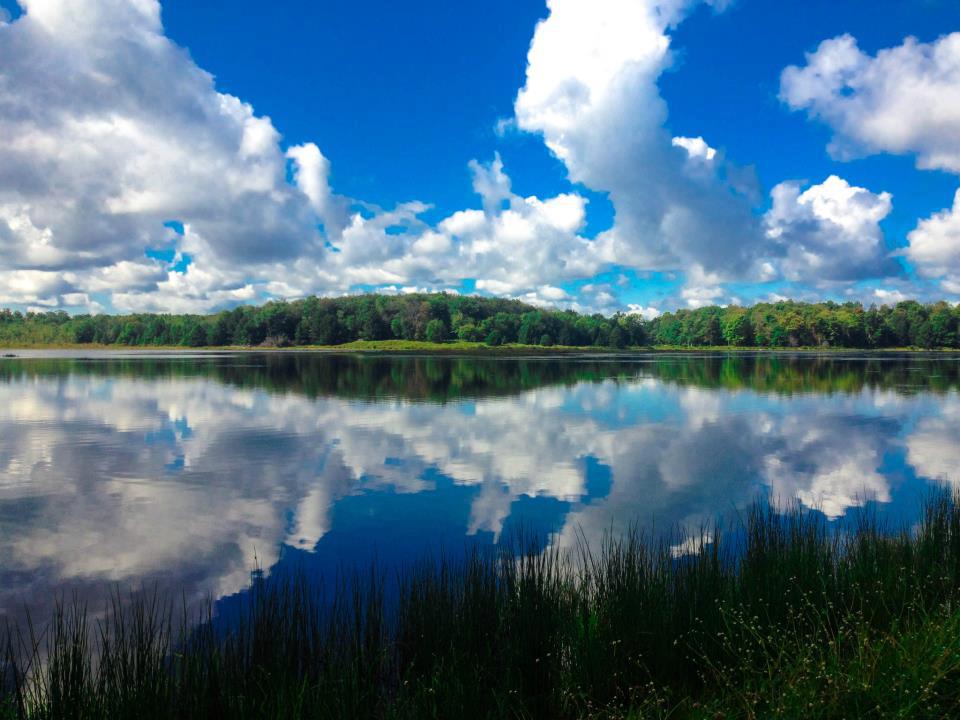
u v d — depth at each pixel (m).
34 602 7.79
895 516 11.24
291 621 5.71
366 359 78.88
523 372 52.69
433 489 13.47
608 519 11.24
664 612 5.71
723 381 42.91
